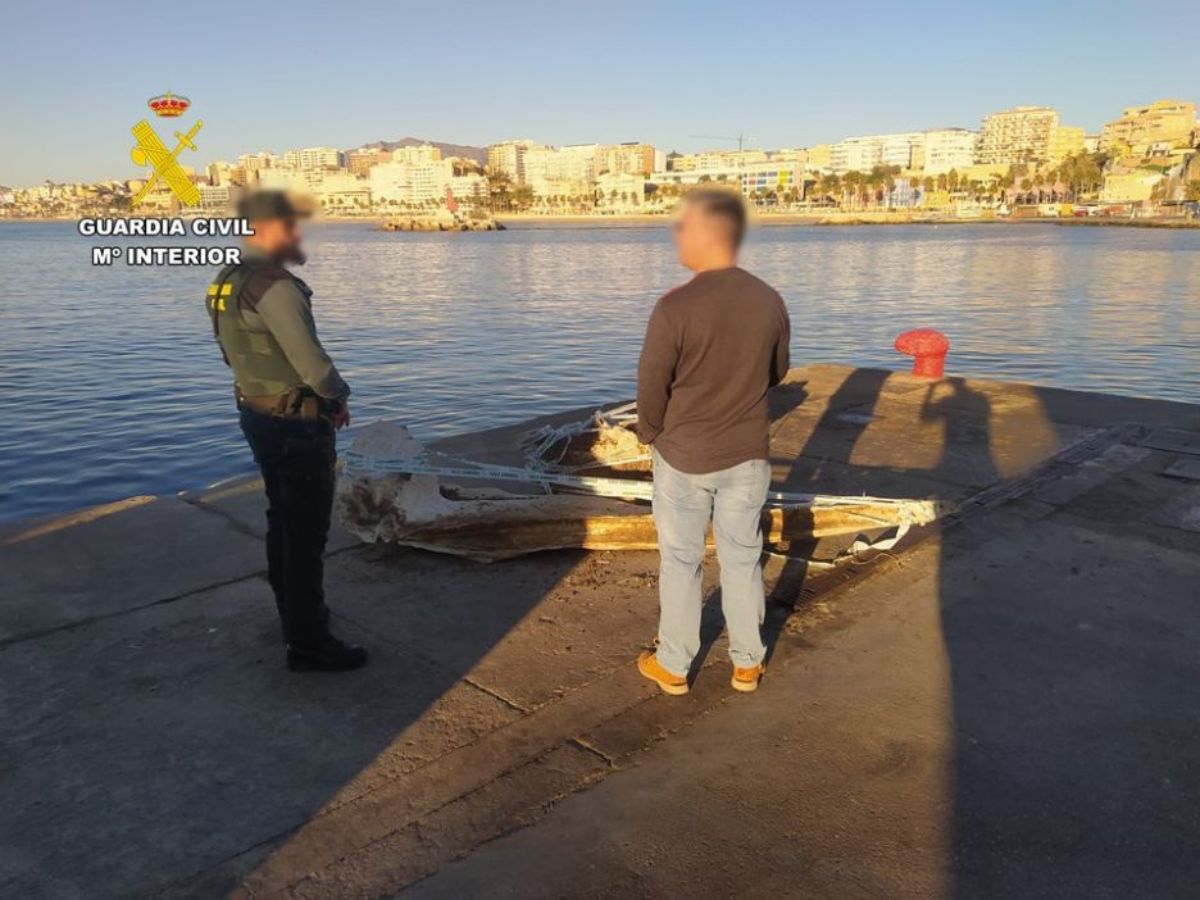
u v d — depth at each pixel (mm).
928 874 2496
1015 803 2795
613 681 3549
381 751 3102
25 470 11562
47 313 28172
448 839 2664
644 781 2924
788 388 9102
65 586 4422
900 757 3037
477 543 4672
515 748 3117
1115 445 6781
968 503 5531
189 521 5301
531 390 17141
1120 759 3018
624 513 4809
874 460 6578
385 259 64750
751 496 3291
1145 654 3711
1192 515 5277
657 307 3152
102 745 3135
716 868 2527
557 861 2562
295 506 3426
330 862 2568
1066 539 4930
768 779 2926
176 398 15586
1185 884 2455
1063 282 41594
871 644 3834
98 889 2461
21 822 2740
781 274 48438
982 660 3682
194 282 39594
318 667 3605
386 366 19688
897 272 49156
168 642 3873
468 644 3861
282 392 3322
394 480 4715
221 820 2750
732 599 3379
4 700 3410
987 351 22641
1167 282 40969
